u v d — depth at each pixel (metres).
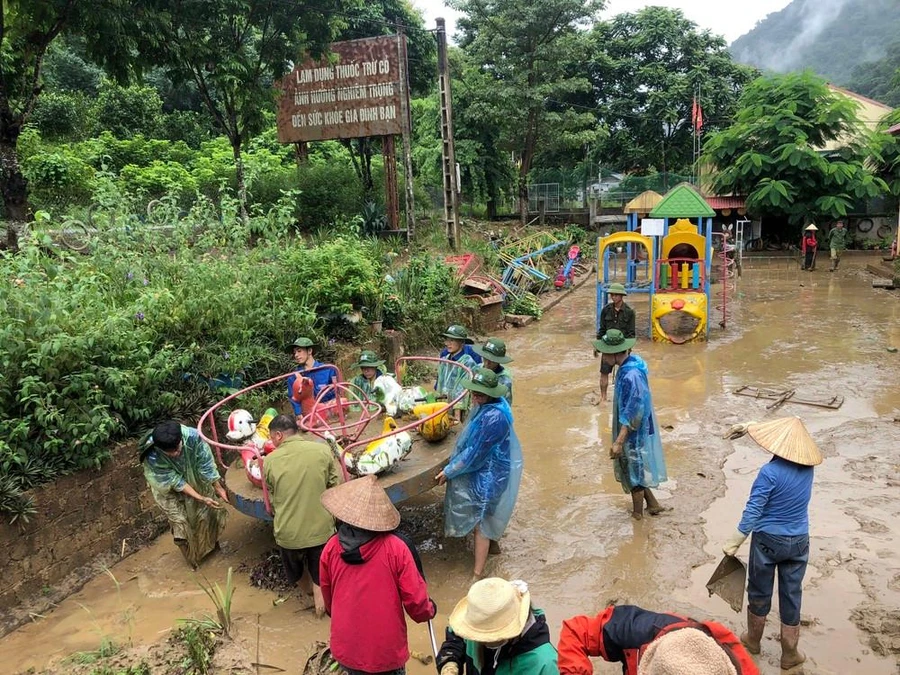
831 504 6.34
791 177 27.20
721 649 2.09
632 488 6.11
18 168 10.94
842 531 5.84
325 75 19.98
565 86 29.81
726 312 16.69
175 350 7.27
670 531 5.98
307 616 4.95
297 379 6.57
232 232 9.73
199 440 5.54
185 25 14.77
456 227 19.38
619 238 13.94
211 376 7.39
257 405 7.57
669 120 37.88
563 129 32.25
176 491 5.50
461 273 15.95
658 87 38.84
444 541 6.04
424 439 6.26
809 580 5.14
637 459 6.01
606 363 9.81
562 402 10.05
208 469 5.57
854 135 28.12
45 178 16.59
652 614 2.61
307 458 4.71
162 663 4.38
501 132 31.78
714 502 6.52
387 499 3.41
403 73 19.56
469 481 5.23
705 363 11.92
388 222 20.91
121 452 6.02
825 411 9.03
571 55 30.38
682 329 14.73
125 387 6.05
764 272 24.39
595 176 38.19
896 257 22.20
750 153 27.27
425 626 4.79
